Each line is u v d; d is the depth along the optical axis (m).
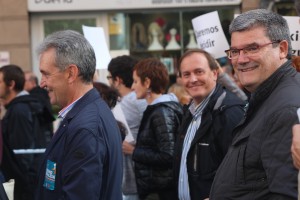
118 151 2.62
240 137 2.24
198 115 3.34
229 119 3.13
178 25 8.55
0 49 8.34
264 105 2.21
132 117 4.41
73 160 2.44
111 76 4.68
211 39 4.41
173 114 3.73
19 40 8.34
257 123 2.18
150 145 3.74
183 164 3.33
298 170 1.97
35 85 6.97
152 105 3.79
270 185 2.04
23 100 5.11
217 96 3.27
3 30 8.34
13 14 8.30
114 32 8.52
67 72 2.57
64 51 2.55
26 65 8.36
